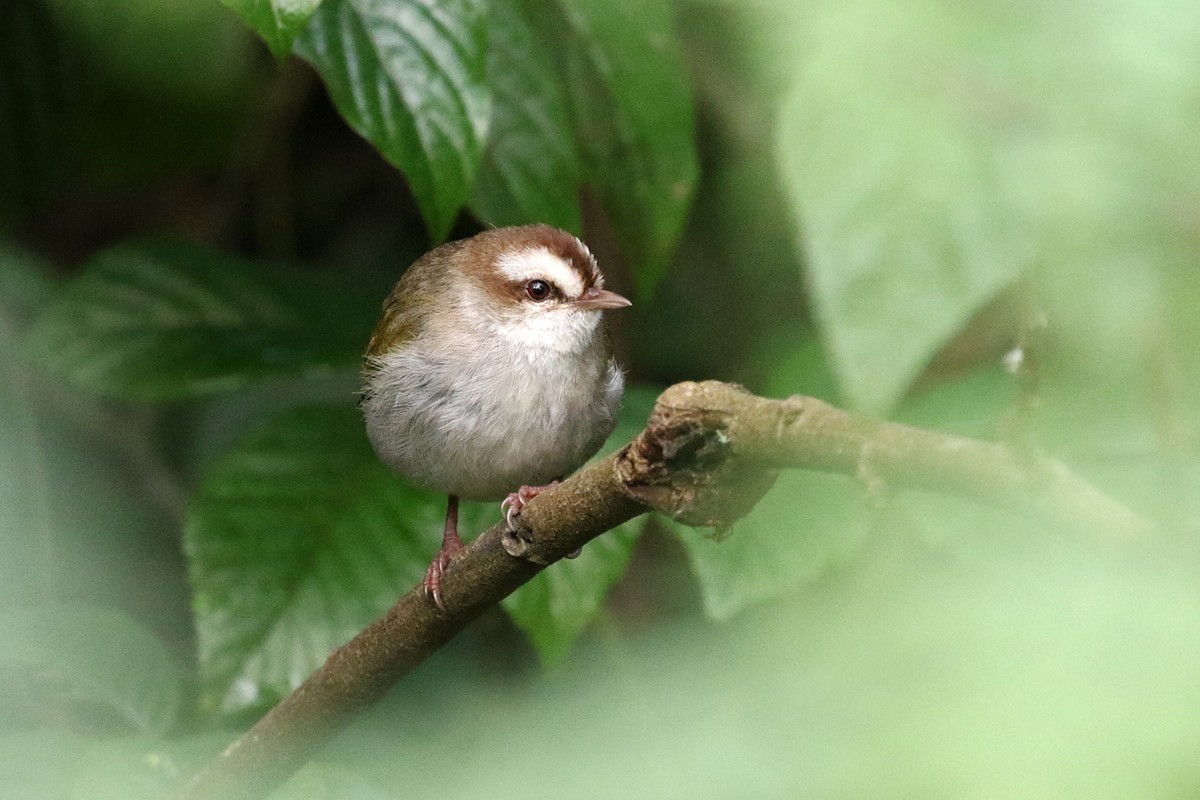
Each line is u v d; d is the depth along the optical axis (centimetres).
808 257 438
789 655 506
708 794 468
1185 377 451
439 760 996
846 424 468
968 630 382
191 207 1417
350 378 1252
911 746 349
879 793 351
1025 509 423
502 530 640
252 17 607
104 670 875
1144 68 384
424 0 749
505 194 916
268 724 728
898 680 394
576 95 905
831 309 441
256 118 1302
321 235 1397
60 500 1175
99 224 1434
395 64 741
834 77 434
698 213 1229
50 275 1266
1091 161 395
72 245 1431
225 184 1398
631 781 496
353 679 707
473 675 1112
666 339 1241
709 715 527
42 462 1179
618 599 1202
